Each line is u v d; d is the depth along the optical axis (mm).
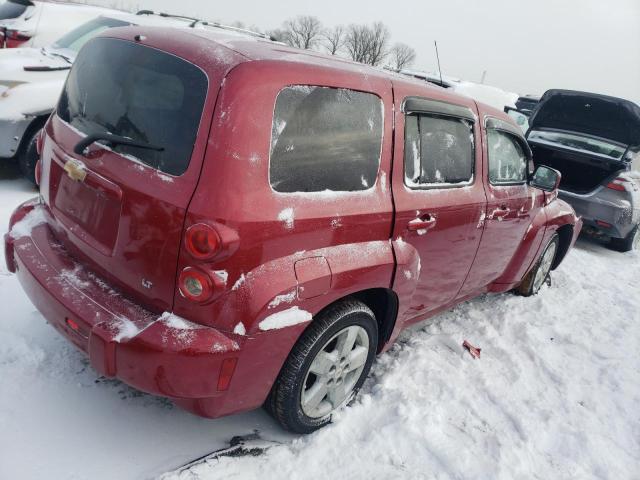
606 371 3652
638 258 7105
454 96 3080
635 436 3008
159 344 1863
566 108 7062
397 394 2875
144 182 1958
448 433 2682
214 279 1845
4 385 2453
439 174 2871
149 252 1963
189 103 1953
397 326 2811
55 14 7629
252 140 1892
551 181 3760
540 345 3834
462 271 3309
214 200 1824
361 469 2354
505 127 3521
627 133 6781
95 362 1963
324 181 2178
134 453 2248
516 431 2826
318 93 2148
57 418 2344
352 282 2273
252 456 2328
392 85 2553
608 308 4891
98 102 2301
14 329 2854
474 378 3240
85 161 2186
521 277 4312
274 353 2090
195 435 2414
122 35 2387
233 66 1936
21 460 2092
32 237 2484
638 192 6605
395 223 2490
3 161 5695
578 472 2611
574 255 6531
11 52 5441
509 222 3590
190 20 6656
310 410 2463
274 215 1940
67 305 2062
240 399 2125
